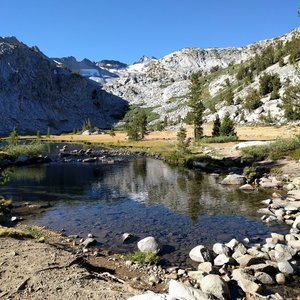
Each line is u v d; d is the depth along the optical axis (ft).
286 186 116.16
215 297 42.16
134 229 76.48
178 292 39.45
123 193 116.88
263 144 205.87
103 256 59.31
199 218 85.10
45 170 170.91
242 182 128.36
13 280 42.06
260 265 52.29
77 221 82.99
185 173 161.17
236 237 70.33
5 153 194.08
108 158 227.40
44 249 53.62
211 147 242.99
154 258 56.70
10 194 113.70
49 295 39.09
